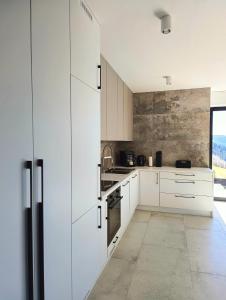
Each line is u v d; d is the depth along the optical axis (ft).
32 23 3.45
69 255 4.73
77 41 5.03
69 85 4.68
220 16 5.92
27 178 3.35
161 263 7.82
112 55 8.68
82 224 5.40
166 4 5.43
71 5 4.73
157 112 14.85
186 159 14.44
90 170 5.90
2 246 2.94
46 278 3.90
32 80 3.47
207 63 9.57
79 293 5.26
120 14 5.88
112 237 8.16
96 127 6.31
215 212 13.44
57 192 4.23
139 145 15.28
